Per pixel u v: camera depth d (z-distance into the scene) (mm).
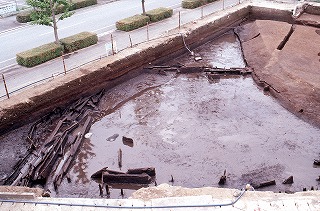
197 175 14609
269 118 18094
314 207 10664
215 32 27562
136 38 24141
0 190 12148
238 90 20656
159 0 33562
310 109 18359
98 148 16328
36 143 16344
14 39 24484
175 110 18969
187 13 29422
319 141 16359
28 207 10969
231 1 32531
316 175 14445
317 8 28547
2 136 16656
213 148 16094
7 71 19875
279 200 10977
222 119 18094
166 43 23438
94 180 14562
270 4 30391
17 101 17000
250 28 27875
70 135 16891
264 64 22531
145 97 20234
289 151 15781
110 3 32969
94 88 20062
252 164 15102
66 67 20219
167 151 16000
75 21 27891
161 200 11055
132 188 14125
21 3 33312
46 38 24531
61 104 18703
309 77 20500
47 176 14523
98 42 23672
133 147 16344
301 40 24516
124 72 21438
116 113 18875
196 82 21625
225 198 11148
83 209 10883
